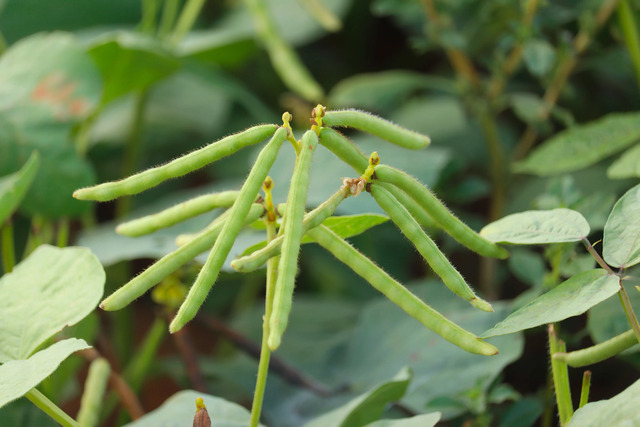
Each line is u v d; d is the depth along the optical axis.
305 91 1.22
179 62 1.29
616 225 0.70
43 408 0.72
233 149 0.68
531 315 0.68
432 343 0.95
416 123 1.51
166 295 0.96
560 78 1.16
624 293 0.69
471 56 1.30
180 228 1.04
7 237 0.86
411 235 0.68
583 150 0.98
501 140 1.48
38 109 1.04
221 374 1.15
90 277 0.73
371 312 1.10
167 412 0.79
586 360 0.70
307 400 1.03
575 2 1.24
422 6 1.25
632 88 1.38
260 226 0.74
